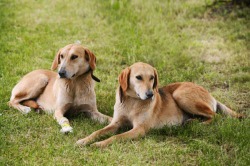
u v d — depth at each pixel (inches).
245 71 439.8
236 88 399.2
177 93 323.0
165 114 312.7
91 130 309.0
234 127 304.2
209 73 432.1
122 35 541.6
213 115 316.5
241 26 552.7
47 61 459.2
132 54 473.4
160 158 270.5
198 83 412.8
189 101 317.4
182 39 530.6
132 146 281.4
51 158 266.2
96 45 512.7
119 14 617.6
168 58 473.7
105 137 296.7
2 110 339.0
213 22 582.9
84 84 333.4
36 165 257.6
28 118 324.8
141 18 597.9
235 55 474.3
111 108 352.2
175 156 272.2
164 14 616.4
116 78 420.8
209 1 647.8
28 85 353.7
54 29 568.4
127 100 304.2
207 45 507.5
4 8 660.7
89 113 342.6
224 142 288.7
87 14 630.5
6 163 260.1
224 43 512.4
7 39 519.8
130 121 307.0
